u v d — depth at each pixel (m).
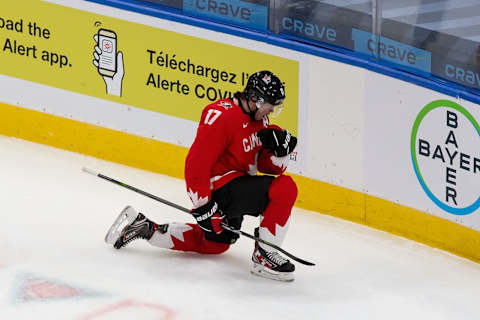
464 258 16.59
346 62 17.38
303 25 17.77
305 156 18.27
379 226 17.66
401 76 16.81
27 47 20.25
